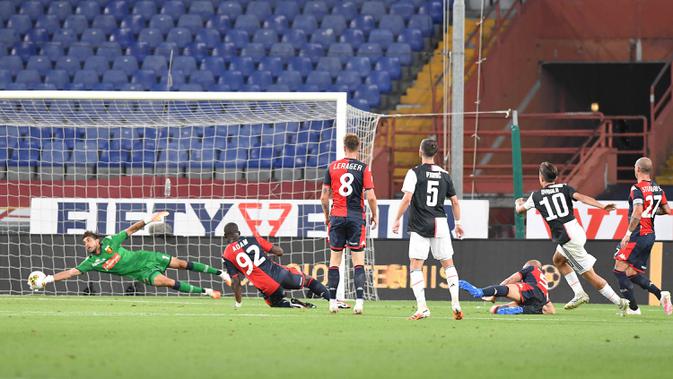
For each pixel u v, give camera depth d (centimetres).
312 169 8456
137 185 8269
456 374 2534
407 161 9075
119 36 10244
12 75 9906
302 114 7475
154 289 6581
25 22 10431
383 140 9125
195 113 7850
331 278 4659
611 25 9638
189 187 7625
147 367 2552
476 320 4381
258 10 10462
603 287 4925
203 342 3198
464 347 3173
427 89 9650
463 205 6519
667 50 9600
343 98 6272
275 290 4912
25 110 9112
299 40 10125
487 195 8512
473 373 2558
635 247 4969
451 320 4362
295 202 6556
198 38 10206
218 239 6600
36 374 2392
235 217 6612
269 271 4903
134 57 9900
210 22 10406
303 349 3028
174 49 10125
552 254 6300
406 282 6347
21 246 6650
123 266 5538
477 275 6350
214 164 8494
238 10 10519
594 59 9644
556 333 3766
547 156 9550
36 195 8306
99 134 8731
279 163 8538
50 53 10150
